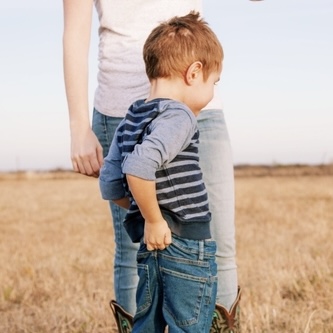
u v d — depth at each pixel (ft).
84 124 10.85
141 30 11.10
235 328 11.55
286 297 20.04
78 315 18.04
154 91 10.10
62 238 38.70
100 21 11.40
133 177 9.16
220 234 11.33
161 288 9.92
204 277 9.75
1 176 137.90
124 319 11.87
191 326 9.73
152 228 9.51
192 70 9.87
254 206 58.54
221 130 11.31
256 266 24.75
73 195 85.46
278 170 126.31
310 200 63.77
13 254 30.55
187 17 10.14
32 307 19.70
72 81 10.88
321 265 22.82
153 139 9.20
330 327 16.33
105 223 48.44
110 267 26.30
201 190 9.82
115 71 11.20
